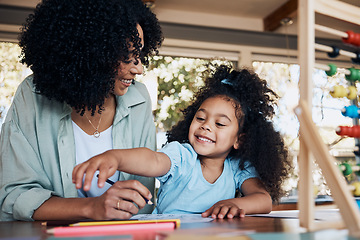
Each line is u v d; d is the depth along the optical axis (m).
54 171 1.10
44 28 1.00
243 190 1.13
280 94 3.93
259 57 3.92
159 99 3.63
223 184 1.11
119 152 0.79
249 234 0.51
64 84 1.01
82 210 0.81
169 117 3.64
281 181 1.24
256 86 1.21
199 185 1.07
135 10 1.17
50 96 1.08
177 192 1.06
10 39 3.22
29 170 1.02
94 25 0.98
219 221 0.76
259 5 3.83
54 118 1.13
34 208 0.88
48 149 1.10
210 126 1.09
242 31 3.90
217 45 3.80
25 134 1.09
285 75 4.00
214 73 1.29
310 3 0.67
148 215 0.94
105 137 1.19
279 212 1.06
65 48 0.98
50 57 1.00
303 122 0.63
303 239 0.48
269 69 3.97
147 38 1.26
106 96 1.06
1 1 3.32
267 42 3.96
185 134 1.24
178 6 3.84
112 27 0.99
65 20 0.98
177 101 3.67
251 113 1.18
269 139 1.19
